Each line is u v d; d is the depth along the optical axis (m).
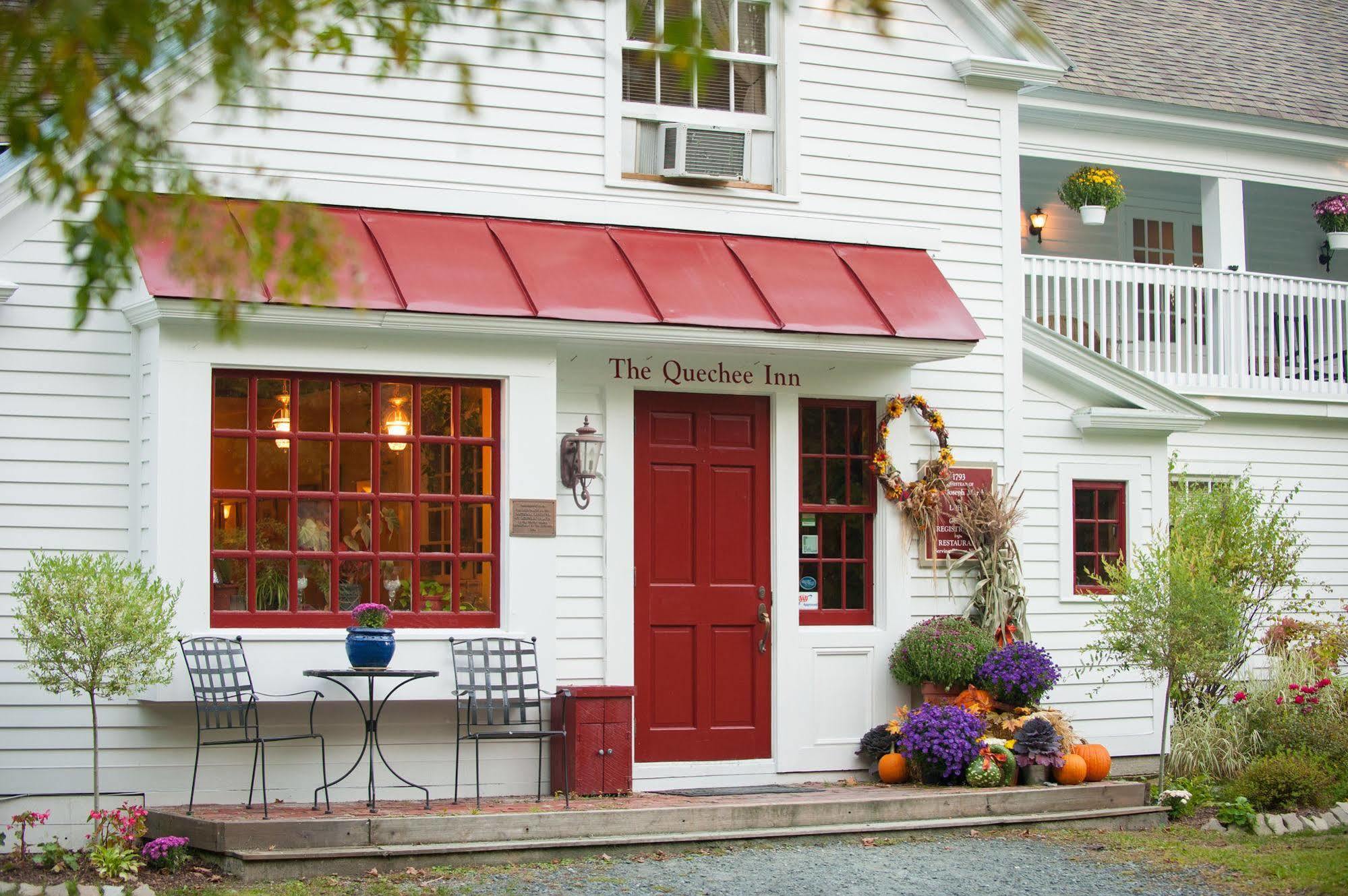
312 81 10.73
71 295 10.09
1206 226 16.81
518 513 10.57
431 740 10.49
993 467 12.68
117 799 9.88
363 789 10.30
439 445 10.54
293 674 9.98
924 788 11.18
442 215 10.95
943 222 12.66
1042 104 15.55
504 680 10.18
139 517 10.08
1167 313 15.31
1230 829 10.97
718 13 12.15
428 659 10.27
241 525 10.03
